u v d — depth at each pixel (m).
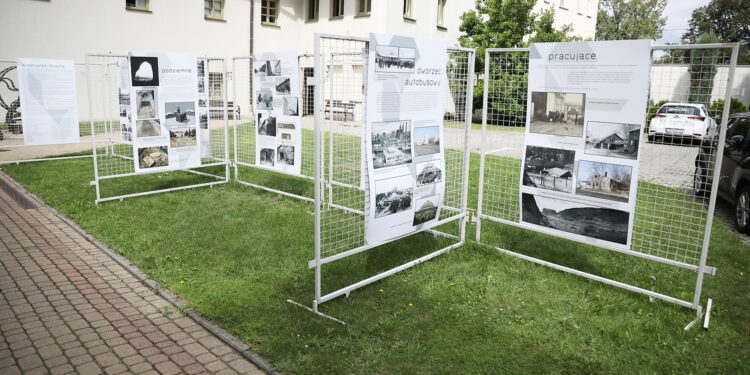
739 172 6.82
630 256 5.42
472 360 3.36
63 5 17.58
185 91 7.74
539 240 5.87
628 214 4.41
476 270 4.94
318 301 4.05
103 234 5.88
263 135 7.72
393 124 4.39
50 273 4.80
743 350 3.55
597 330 3.80
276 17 23.44
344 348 3.49
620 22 54.16
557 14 30.53
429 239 5.82
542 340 3.64
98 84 18.47
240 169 10.12
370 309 4.11
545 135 4.85
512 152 12.58
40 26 17.20
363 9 21.02
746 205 6.47
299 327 3.77
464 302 4.24
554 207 4.90
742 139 7.07
